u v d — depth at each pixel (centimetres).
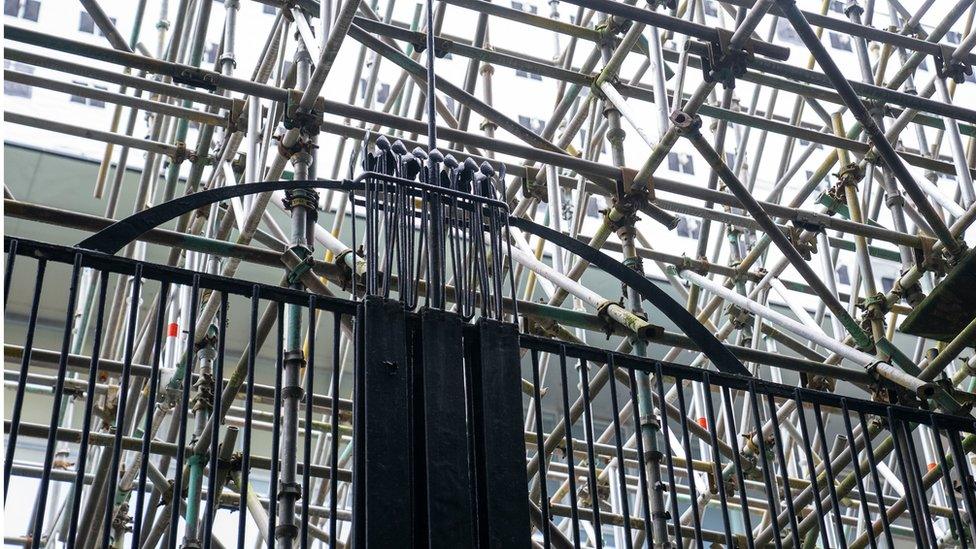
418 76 845
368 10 941
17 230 1667
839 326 1052
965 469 557
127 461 1124
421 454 439
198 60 902
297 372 656
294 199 725
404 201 485
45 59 767
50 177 1695
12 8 1892
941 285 754
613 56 877
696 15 1130
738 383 538
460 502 425
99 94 859
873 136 778
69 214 719
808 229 925
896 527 1354
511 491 438
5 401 1229
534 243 1209
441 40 855
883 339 823
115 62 736
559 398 1862
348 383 1769
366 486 414
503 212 501
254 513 766
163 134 1230
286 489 616
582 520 1316
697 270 1081
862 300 946
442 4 943
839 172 994
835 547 1405
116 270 447
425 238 491
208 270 1043
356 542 412
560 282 791
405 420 433
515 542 427
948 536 1116
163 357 1312
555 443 895
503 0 2084
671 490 490
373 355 442
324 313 1359
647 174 807
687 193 878
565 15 2117
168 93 820
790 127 938
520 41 2067
